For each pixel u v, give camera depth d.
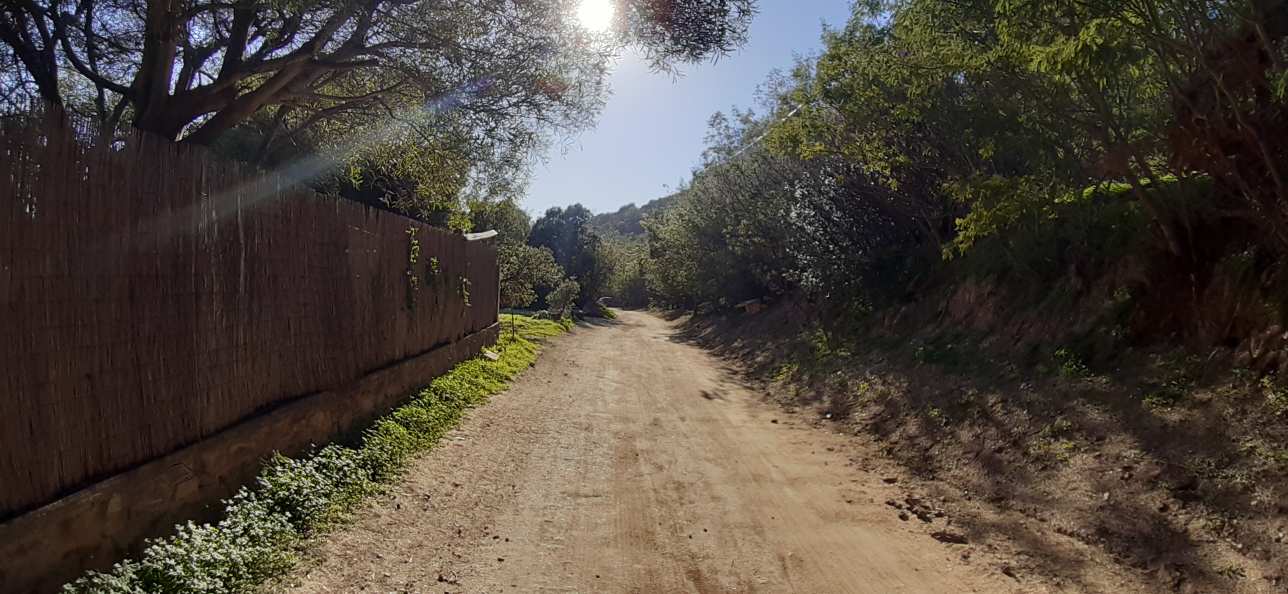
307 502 5.79
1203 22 6.02
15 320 3.80
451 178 12.35
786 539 5.94
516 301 32.75
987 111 8.32
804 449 9.53
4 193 3.72
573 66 9.23
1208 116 6.78
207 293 5.58
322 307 7.84
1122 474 6.48
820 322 20.22
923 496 7.39
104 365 4.45
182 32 7.81
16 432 3.81
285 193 6.99
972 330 12.55
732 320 31.95
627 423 10.81
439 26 8.13
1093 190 10.83
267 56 8.52
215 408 5.68
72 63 8.26
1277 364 6.44
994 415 8.91
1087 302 9.90
